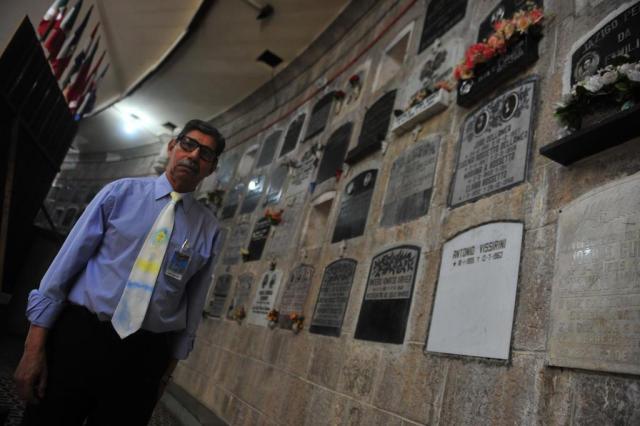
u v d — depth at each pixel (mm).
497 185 2223
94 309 1283
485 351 1850
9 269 5727
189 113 10758
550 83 2180
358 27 5922
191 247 1498
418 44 4051
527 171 2070
